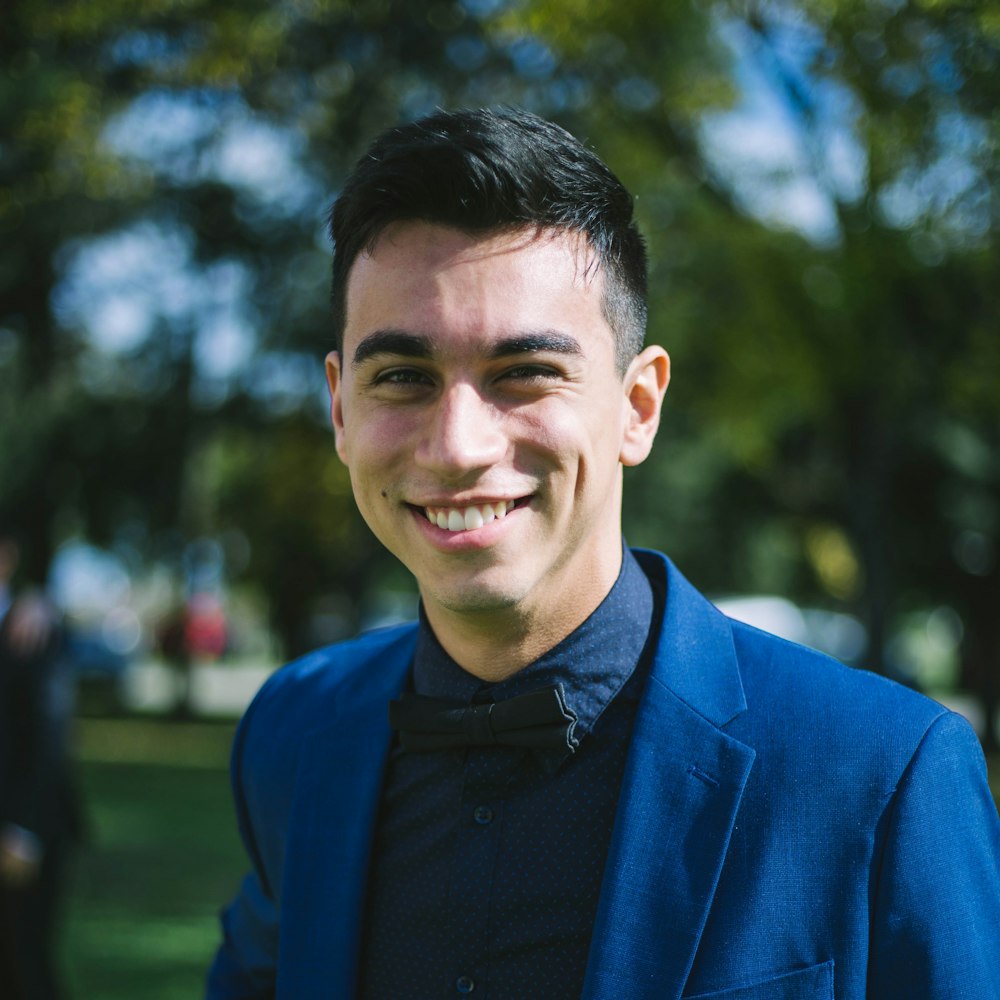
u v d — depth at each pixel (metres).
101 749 15.34
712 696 1.60
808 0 5.25
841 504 18.62
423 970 1.59
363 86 8.33
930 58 4.59
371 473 1.55
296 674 1.99
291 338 13.81
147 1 6.97
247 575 21.89
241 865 8.16
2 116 7.03
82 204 11.02
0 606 4.84
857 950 1.44
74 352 15.82
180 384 15.22
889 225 5.81
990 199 5.04
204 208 11.77
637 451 1.67
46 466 15.86
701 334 8.81
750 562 23.59
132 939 6.25
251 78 7.82
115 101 7.72
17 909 4.52
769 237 7.39
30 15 6.97
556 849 1.56
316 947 1.67
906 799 1.46
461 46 8.18
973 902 1.46
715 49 7.64
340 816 1.72
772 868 1.48
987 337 6.10
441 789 1.65
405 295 1.50
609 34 6.95
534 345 1.47
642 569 1.81
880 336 6.57
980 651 17.84
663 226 8.52
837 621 24.98
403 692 1.79
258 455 17.19
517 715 1.57
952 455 15.73
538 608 1.58
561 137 1.56
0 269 12.30
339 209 1.62
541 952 1.53
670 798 1.54
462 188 1.47
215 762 14.18
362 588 18.61
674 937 1.47
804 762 1.51
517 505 1.50
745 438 10.37
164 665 30.23
